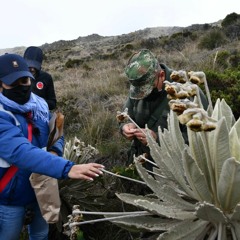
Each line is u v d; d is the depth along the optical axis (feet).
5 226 9.42
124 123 10.53
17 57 8.84
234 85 17.04
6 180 9.00
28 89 8.94
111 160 16.34
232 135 6.20
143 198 7.11
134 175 11.99
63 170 8.05
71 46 149.07
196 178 6.00
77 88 34.78
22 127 8.98
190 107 5.47
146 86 9.10
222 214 5.61
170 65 35.01
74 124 22.67
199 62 30.37
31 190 9.49
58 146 10.09
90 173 7.93
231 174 5.58
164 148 6.95
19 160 8.25
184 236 6.25
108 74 41.24
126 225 6.70
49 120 9.96
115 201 11.87
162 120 9.64
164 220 6.81
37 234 10.64
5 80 8.56
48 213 9.29
